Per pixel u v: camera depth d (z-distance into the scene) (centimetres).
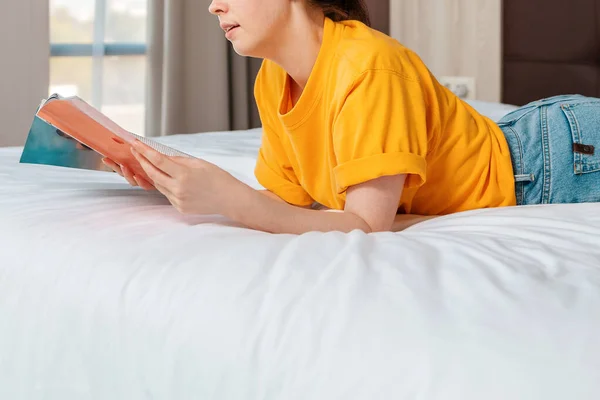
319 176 111
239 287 68
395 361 57
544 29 260
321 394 58
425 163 96
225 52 297
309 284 67
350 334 60
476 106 217
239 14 101
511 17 267
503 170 111
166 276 73
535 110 119
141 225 88
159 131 288
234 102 307
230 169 140
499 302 61
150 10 281
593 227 83
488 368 55
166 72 283
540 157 114
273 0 100
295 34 103
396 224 104
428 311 60
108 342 73
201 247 77
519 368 54
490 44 272
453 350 57
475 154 110
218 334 65
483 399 53
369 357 58
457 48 279
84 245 83
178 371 66
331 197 111
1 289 85
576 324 58
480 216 92
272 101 115
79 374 75
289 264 70
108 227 88
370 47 99
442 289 64
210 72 295
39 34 255
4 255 87
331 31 103
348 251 72
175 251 77
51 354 78
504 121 120
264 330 63
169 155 91
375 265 69
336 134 96
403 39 290
